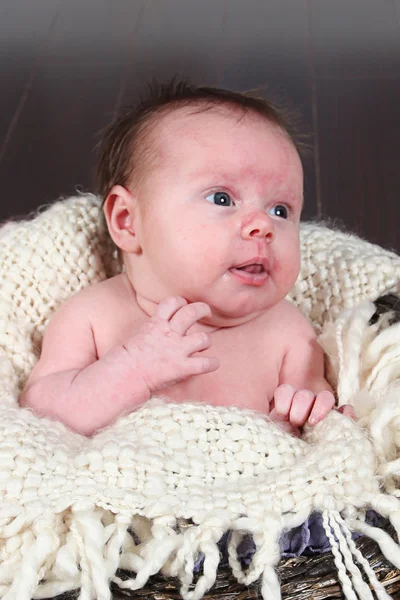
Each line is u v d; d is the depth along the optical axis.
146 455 0.96
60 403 1.14
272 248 1.19
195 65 3.24
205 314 1.16
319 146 2.73
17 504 0.92
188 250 1.18
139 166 1.25
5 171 2.56
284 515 0.94
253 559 0.90
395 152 2.71
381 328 1.28
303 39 3.50
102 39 3.46
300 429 1.15
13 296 1.34
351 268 1.41
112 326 1.28
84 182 2.51
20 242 1.37
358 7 3.83
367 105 2.98
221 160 1.19
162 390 1.20
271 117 1.26
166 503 0.92
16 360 1.28
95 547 0.88
